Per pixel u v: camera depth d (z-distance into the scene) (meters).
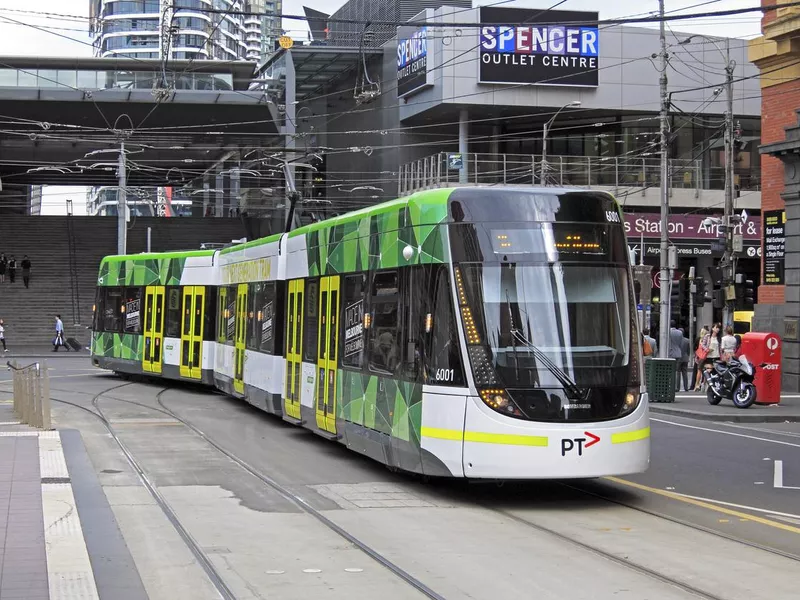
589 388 10.72
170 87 48.66
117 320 29.34
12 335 49.94
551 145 52.75
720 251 31.88
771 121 29.08
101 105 49.09
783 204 28.67
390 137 53.47
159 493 11.60
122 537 9.02
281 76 52.88
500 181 51.34
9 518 9.62
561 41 48.34
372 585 7.50
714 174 51.03
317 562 8.26
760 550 8.92
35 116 50.88
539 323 10.83
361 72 55.31
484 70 47.66
